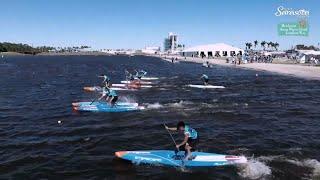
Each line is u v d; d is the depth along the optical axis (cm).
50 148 1870
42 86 4875
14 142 1986
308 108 3042
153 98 3581
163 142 1984
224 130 2247
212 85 4762
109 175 1494
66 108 3023
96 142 1977
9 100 3531
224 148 1862
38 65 11700
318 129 2289
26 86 4881
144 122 2467
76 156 1734
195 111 2852
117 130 2245
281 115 2738
